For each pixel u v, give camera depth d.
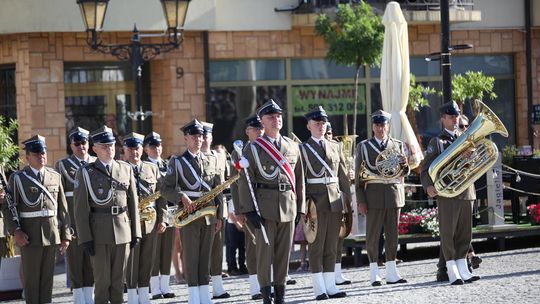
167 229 32.25
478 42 54.97
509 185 43.44
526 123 55.56
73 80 49.75
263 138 27.19
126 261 27.70
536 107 55.16
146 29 48.69
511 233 37.94
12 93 49.50
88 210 27.12
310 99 52.72
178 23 40.25
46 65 48.66
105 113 50.31
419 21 52.41
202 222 28.70
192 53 50.47
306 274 34.94
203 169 29.14
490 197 37.88
